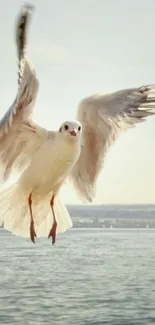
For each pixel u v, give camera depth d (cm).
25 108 150
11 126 154
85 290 336
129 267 375
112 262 383
